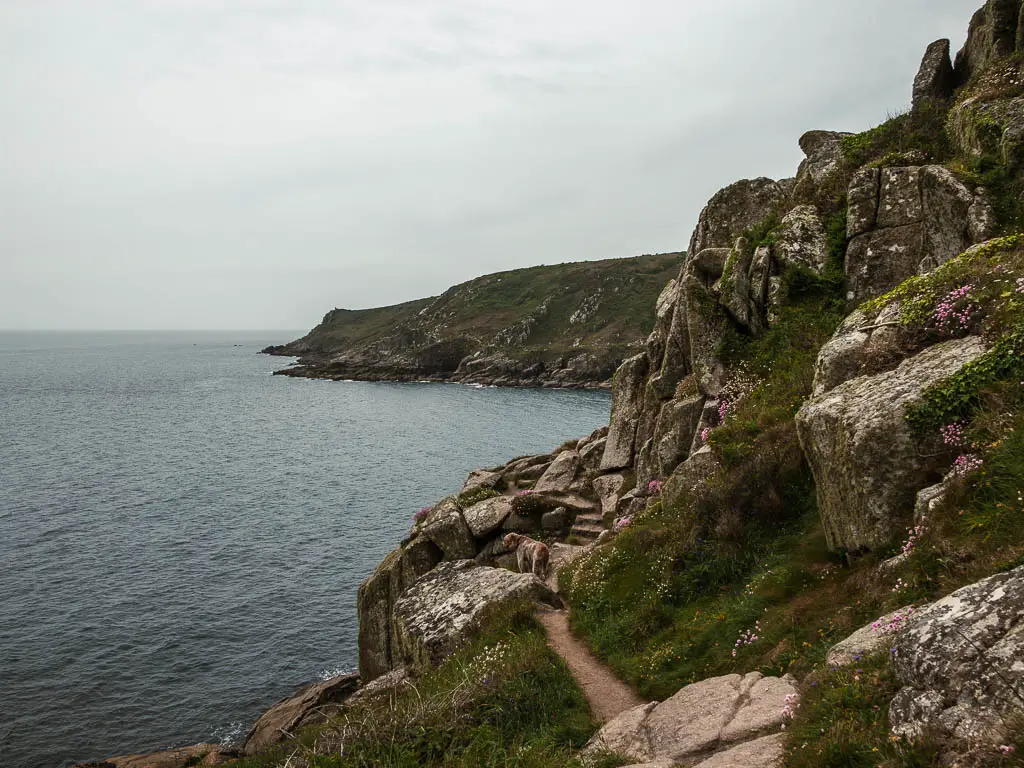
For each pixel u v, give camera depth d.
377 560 43.44
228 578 40.31
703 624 11.89
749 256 21.14
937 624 5.82
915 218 17.12
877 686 6.28
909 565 8.25
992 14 21.38
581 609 15.32
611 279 198.12
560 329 179.88
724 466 15.20
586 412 108.50
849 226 18.38
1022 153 15.65
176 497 58.00
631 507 22.00
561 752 8.77
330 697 25.16
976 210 15.46
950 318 10.80
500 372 158.62
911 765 5.03
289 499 57.62
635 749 8.16
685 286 22.66
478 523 25.73
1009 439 7.96
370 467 70.62
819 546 11.35
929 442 9.24
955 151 18.41
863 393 10.55
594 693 11.32
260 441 86.25
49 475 66.38
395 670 17.48
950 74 24.14
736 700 8.20
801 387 15.92
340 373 181.38
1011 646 5.06
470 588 18.03
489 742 9.20
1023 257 10.85
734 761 6.57
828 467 10.52
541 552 20.59
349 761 9.30
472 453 77.50
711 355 20.55
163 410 119.62
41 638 32.84
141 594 37.91
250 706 28.09
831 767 5.64
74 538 46.78
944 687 5.33
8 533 47.66
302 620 35.38
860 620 8.55
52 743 25.44
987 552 7.04
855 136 22.19
